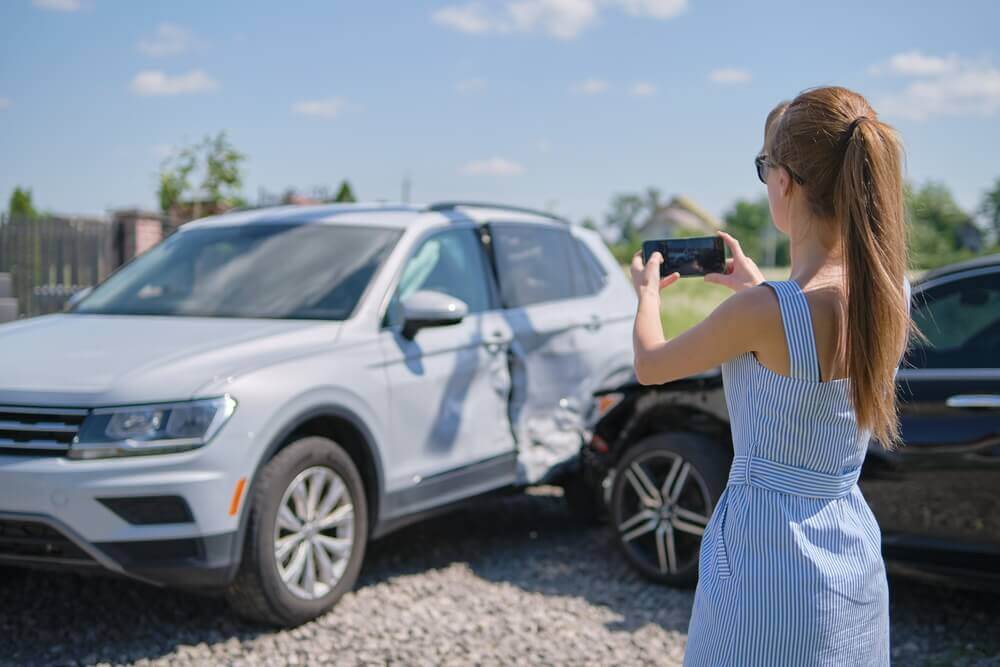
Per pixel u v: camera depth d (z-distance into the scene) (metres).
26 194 37.22
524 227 6.16
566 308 6.08
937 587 4.93
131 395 3.88
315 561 4.36
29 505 3.78
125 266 5.68
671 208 126.31
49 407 3.88
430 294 4.85
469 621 4.41
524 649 4.09
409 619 4.41
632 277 2.24
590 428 5.82
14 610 4.39
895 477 4.27
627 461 5.15
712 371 5.00
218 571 3.90
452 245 5.55
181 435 3.86
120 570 3.80
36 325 4.88
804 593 1.81
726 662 1.85
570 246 6.47
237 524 3.95
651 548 5.17
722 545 1.90
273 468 4.09
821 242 1.90
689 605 4.71
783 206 1.95
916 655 4.05
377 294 4.92
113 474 3.75
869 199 1.80
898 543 4.27
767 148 1.98
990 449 4.02
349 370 4.53
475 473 5.23
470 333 5.30
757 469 1.87
